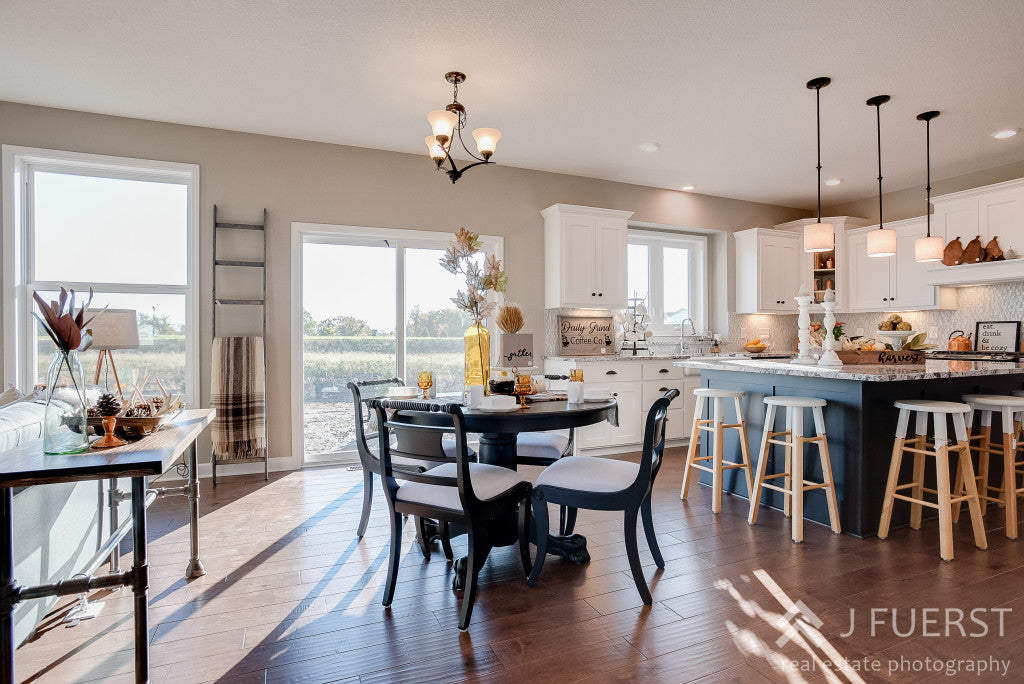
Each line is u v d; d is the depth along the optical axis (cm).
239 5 249
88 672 165
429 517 199
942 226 500
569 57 297
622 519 305
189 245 391
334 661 171
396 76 319
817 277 618
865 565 242
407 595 216
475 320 256
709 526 294
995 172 496
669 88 335
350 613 201
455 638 184
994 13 257
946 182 535
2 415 183
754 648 177
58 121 359
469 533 191
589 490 211
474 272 251
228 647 179
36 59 297
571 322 523
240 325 402
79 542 208
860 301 583
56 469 134
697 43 284
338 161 430
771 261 585
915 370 298
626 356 509
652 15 258
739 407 327
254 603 208
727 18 261
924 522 303
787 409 315
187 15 256
